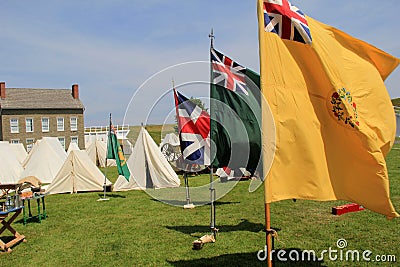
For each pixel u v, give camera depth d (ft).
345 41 13.73
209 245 17.72
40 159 47.78
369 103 12.89
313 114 12.42
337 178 12.41
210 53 14.97
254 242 17.90
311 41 12.11
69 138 114.32
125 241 19.25
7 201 19.81
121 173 34.86
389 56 13.64
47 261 16.76
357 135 12.03
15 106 106.63
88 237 20.39
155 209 27.37
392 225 19.52
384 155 13.12
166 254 16.84
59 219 25.17
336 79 12.21
